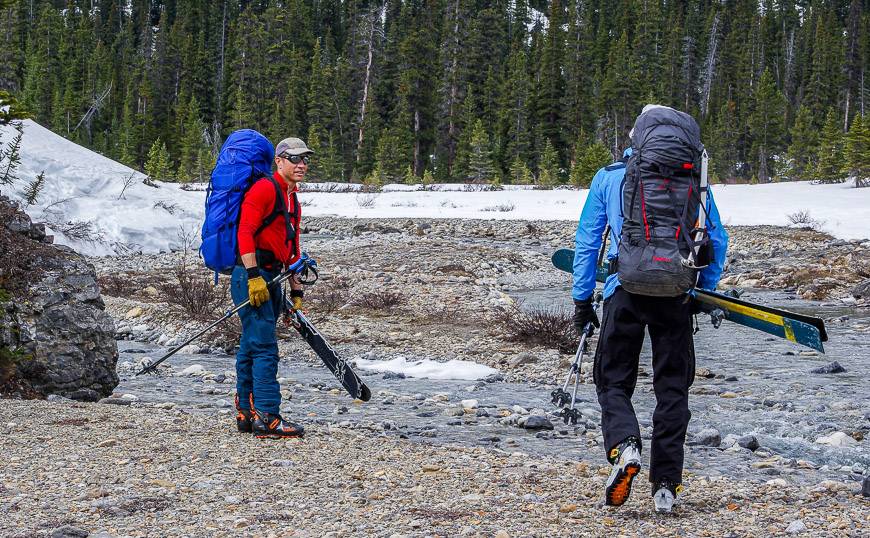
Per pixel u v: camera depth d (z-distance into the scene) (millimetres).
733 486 4918
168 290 14945
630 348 4332
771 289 20344
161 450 5184
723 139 102688
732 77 130375
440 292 17922
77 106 106375
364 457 5266
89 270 7496
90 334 7297
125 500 4133
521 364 10992
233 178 5730
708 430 6805
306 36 142125
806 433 7152
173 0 180750
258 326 5734
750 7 160375
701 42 146375
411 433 6730
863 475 5613
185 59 123188
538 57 122375
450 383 9836
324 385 9258
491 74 109312
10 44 99875
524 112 98125
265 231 5730
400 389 9312
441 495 4422
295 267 5895
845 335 13602
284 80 112875
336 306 15977
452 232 33844
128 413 6363
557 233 33281
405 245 27312
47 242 7707
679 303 4246
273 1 145500
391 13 147250
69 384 7105
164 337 12500
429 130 107750
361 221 37469
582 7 156125
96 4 177250
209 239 5785
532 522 3986
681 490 4410
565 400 4547
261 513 4016
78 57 128875
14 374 6852
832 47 122938
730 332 13938
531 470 5090
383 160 88250
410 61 106500
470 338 12961
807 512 4301
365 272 20672
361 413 7672
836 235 29422
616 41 133750
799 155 85438
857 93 121750
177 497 4230
